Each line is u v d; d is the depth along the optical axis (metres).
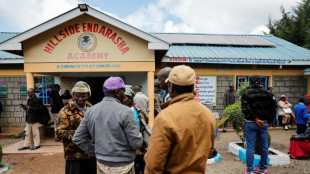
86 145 2.39
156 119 1.55
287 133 8.02
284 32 18.38
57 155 5.65
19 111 8.39
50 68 6.12
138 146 2.29
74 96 2.78
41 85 8.59
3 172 4.57
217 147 6.25
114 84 2.31
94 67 6.19
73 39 6.12
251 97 3.91
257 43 10.53
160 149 1.46
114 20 5.83
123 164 2.24
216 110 8.79
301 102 6.47
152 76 6.26
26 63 6.07
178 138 1.46
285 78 9.08
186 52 8.74
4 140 7.48
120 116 2.21
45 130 7.42
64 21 5.74
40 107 6.12
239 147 5.43
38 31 5.71
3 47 5.72
